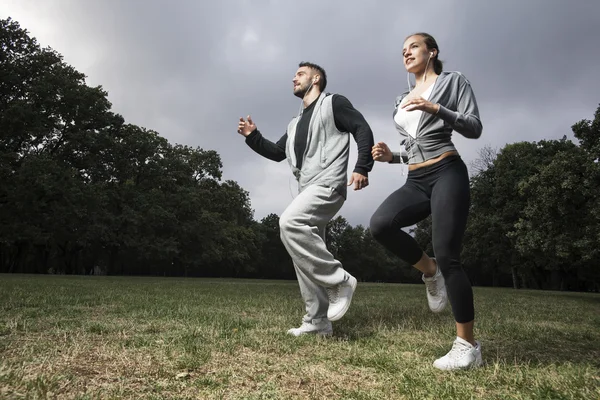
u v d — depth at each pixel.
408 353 2.96
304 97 3.98
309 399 1.88
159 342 2.99
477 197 33.41
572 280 42.03
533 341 3.80
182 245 41.66
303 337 3.39
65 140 31.39
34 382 1.90
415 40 3.05
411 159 2.94
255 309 5.64
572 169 16.80
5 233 26.50
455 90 2.81
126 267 50.75
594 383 2.20
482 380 2.28
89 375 2.12
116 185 36.22
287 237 3.50
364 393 1.97
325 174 3.67
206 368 2.37
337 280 3.39
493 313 6.32
